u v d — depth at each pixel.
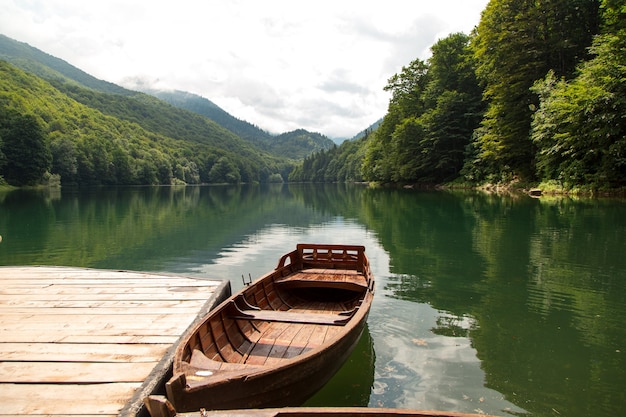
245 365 3.87
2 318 5.53
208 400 3.45
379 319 7.07
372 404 4.52
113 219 23.44
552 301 7.96
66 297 6.52
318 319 5.34
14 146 63.38
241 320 5.67
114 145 101.19
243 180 157.12
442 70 48.41
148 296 6.58
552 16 32.41
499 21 34.22
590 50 24.59
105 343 4.71
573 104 24.56
